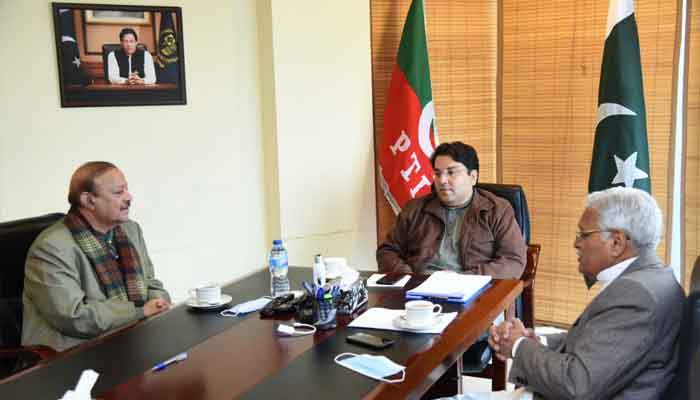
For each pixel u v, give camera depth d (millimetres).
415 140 3652
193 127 3535
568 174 3695
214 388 1627
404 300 2301
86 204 2389
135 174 3414
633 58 3209
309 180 3727
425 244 2951
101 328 2256
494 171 3951
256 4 3619
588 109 3588
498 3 3777
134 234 2623
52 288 2238
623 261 1826
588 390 1689
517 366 1878
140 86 3371
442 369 1781
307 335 1983
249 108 3678
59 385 1678
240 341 1949
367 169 3869
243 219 3736
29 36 3127
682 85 3350
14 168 3146
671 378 1726
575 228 3715
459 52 3816
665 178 3443
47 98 3186
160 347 1917
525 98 3768
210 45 3531
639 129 3229
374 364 1736
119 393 1615
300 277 2623
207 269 3658
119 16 3289
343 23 3701
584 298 3738
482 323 2064
